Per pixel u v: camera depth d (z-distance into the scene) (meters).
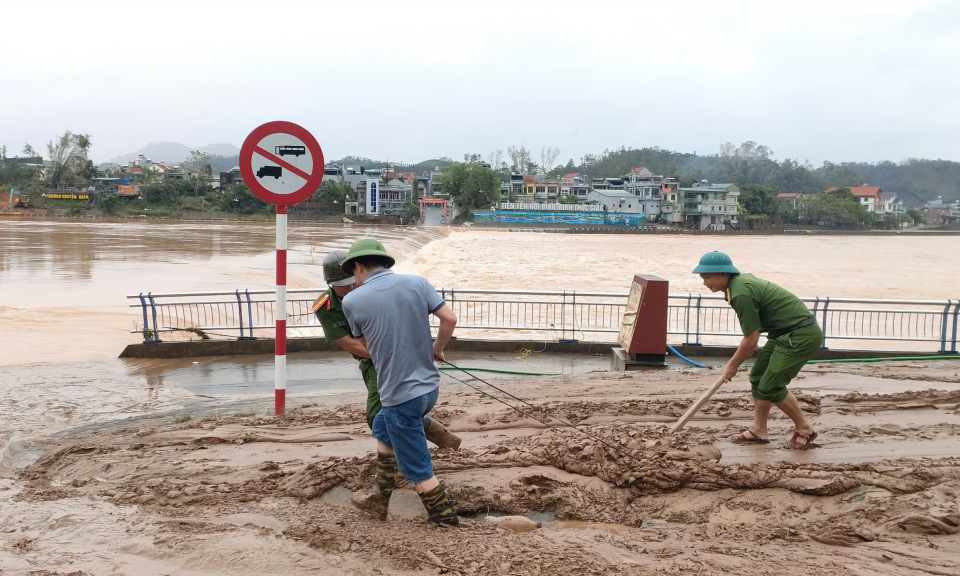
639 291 9.62
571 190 147.75
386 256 4.11
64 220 93.88
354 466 4.95
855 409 6.64
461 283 33.78
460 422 6.35
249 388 8.82
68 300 20.98
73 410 7.66
